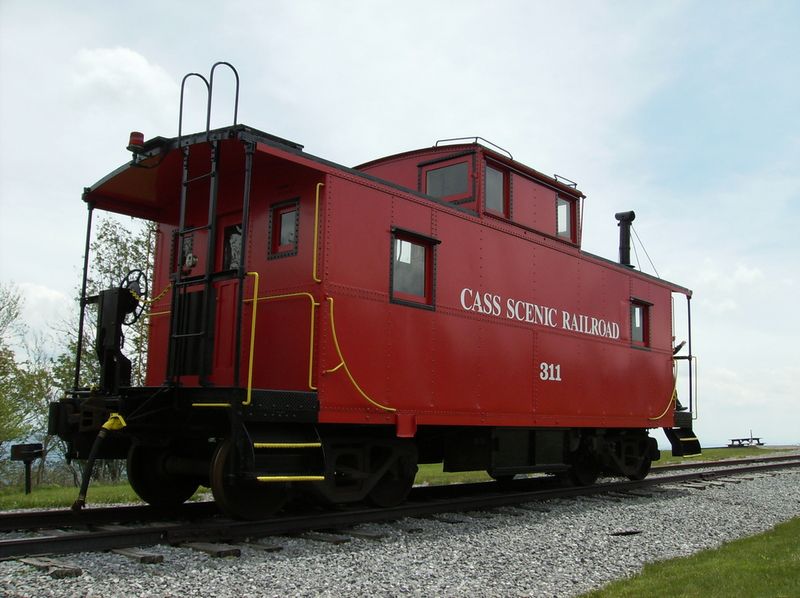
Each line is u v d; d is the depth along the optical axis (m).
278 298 7.67
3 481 18.88
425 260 8.65
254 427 6.82
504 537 7.05
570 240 11.70
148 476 8.47
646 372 13.31
